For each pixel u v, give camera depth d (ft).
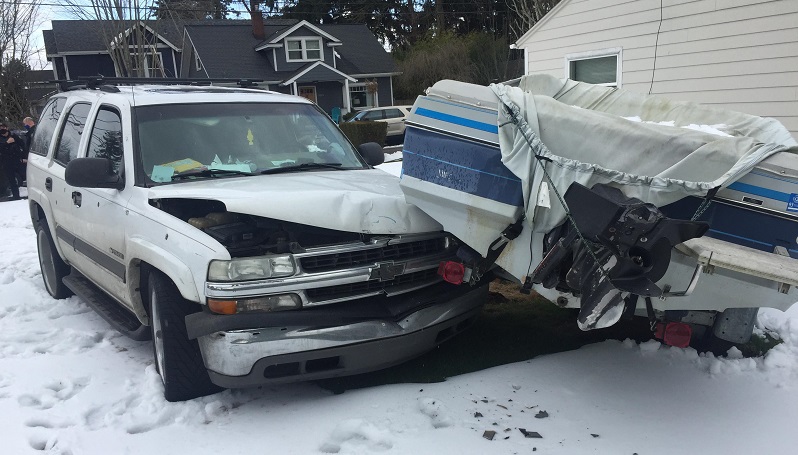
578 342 15.17
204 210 13.67
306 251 11.94
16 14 74.90
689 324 12.78
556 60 43.62
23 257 26.23
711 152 10.52
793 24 29.96
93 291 18.08
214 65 108.37
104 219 14.94
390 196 13.24
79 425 11.94
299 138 16.63
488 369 13.70
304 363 11.84
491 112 11.84
